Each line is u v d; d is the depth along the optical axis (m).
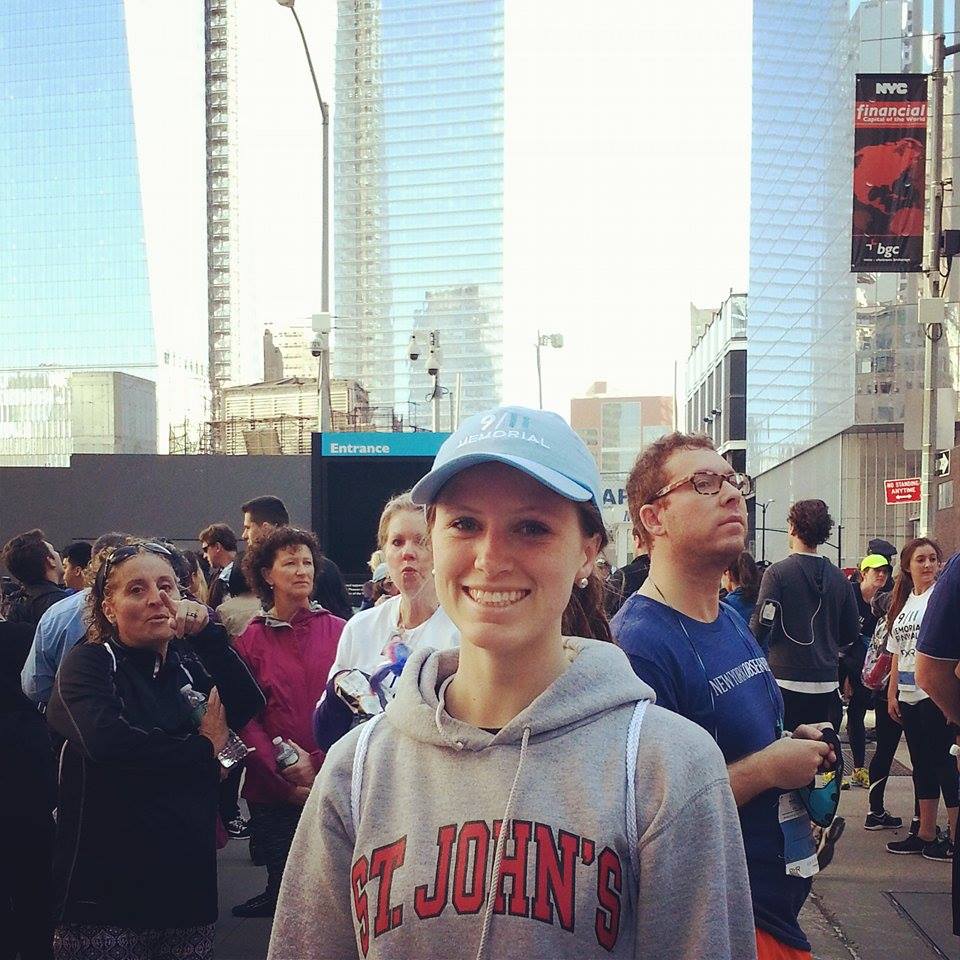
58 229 107.12
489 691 1.47
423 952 1.33
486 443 1.44
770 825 2.28
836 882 5.34
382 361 127.44
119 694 3.10
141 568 3.18
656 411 147.00
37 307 106.81
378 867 1.40
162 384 105.50
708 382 100.69
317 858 1.48
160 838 3.03
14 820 3.80
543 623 1.44
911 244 13.20
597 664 1.47
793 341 63.06
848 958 4.34
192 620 3.49
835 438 51.50
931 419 13.53
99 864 3.01
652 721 1.44
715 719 2.31
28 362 106.31
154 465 28.33
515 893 1.31
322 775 1.53
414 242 128.88
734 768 2.23
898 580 6.25
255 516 7.26
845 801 7.16
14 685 3.88
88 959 2.99
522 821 1.35
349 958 1.47
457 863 1.35
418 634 3.55
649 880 1.34
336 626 4.67
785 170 66.75
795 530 6.30
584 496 1.45
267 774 4.29
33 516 28.38
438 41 128.62
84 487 28.41
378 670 3.35
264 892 5.25
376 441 12.57
